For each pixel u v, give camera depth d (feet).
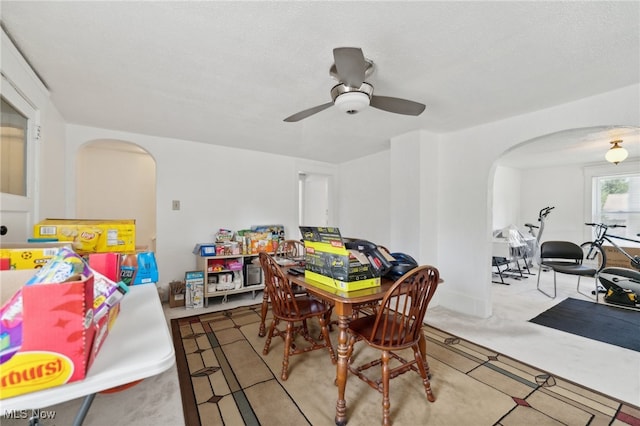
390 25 4.57
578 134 11.18
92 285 2.06
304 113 6.36
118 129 10.45
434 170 10.92
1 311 1.85
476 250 9.95
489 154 9.55
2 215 5.01
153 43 5.14
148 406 5.32
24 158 5.96
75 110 8.48
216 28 4.71
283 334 7.15
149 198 14.82
